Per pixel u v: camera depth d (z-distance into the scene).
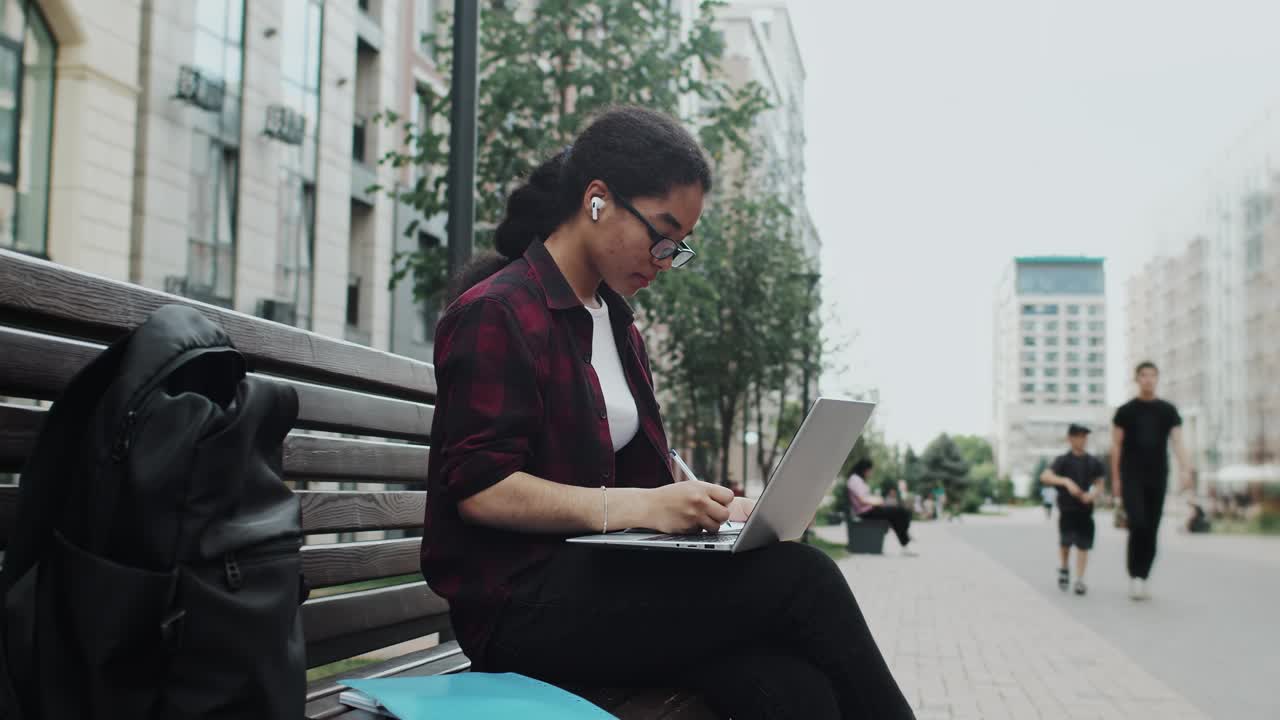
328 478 2.54
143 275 14.67
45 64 13.18
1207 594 12.97
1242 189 85.12
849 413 2.02
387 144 21.27
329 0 18.97
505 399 2.02
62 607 1.38
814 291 25.08
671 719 1.84
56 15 13.06
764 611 1.89
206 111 15.91
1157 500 11.76
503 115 10.79
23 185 12.83
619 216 2.22
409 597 2.93
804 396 26.02
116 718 1.36
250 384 1.60
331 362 2.52
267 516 1.54
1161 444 11.49
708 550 1.87
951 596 12.91
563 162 2.32
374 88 20.84
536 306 2.14
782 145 74.19
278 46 17.58
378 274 20.91
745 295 20.89
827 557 1.95
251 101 16.94
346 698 1.72
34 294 1.69
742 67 60.56
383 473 2.80
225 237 16.44
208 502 1.46
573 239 2.29
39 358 1.76
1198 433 85.19
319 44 18.81
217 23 16.14
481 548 2.03
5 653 1.38
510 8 11.22
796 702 1.82
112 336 1.87
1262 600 12.15
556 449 2.13
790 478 1.89
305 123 18.25
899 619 10.44
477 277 2.36
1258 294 82.19
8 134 12.60
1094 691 6.53
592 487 2.16
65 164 13.32
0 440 1.71
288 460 2.33
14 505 1.74
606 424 2.21
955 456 92.50
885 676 1.88
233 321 2.13
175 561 1.41
